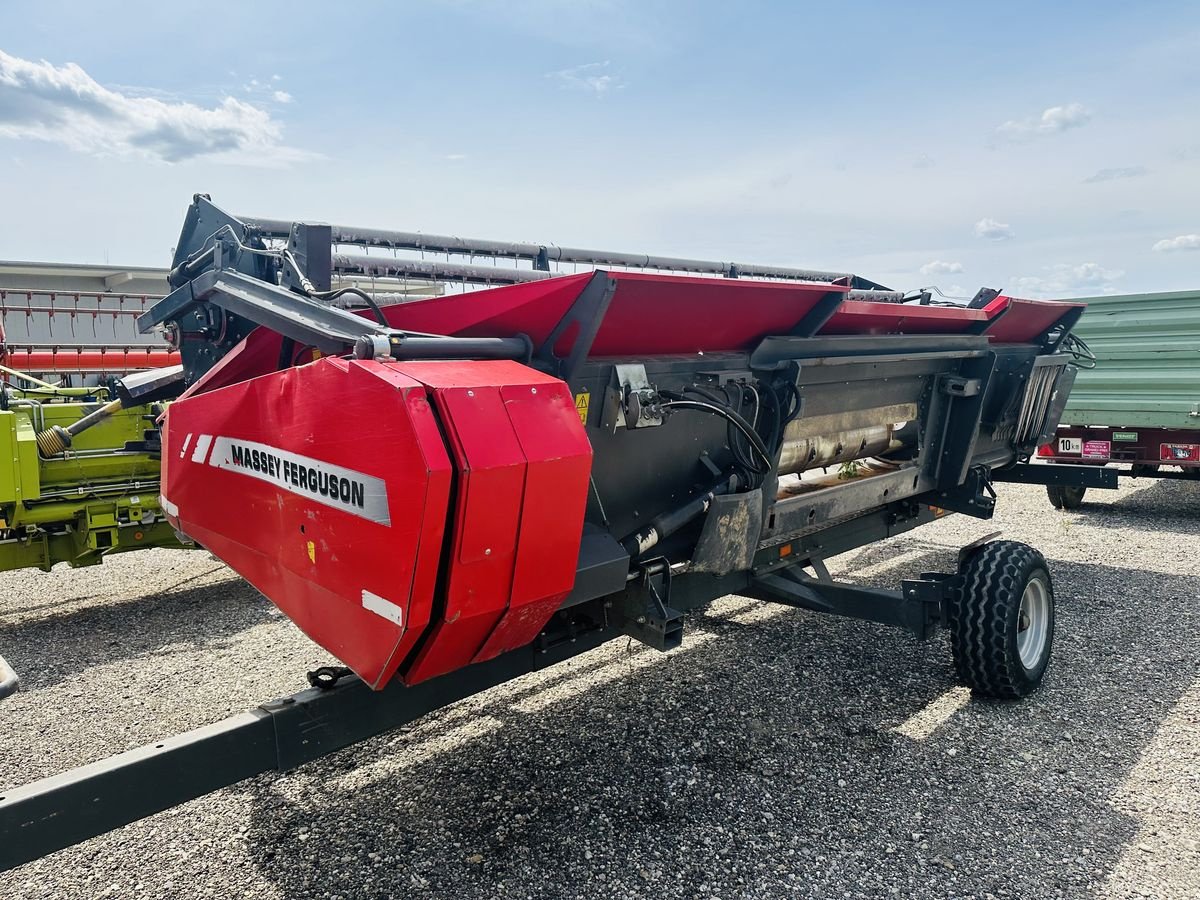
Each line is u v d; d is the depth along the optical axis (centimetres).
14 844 164
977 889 229
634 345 260
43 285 1210
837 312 301
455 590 175
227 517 246
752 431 269
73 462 470
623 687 368
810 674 380
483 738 321
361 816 269
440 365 193
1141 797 275
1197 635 428
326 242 279
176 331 332
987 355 391
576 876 236
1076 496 768
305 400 200
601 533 237
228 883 235
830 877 234
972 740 315
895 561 590
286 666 402
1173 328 716
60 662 411
